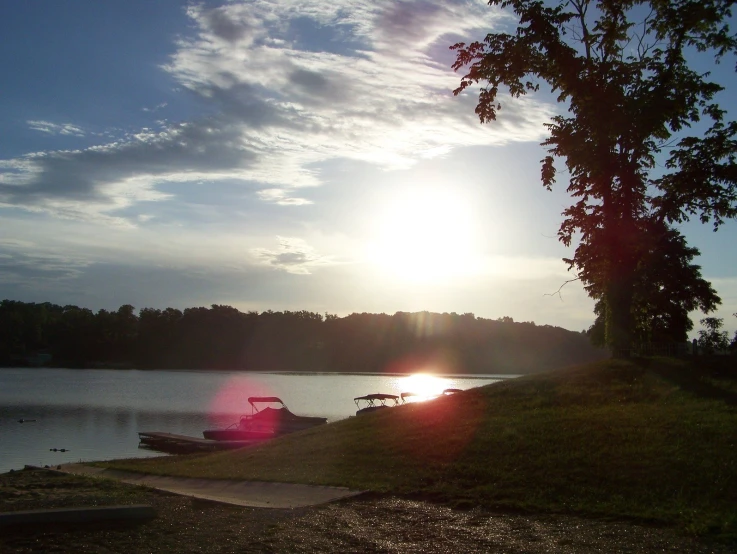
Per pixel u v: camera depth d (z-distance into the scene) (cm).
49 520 1055
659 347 2694
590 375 2348
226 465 1964
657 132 2586
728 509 1084
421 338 16862
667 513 1092
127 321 17125
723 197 2647
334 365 16262
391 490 1364
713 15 2511
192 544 979
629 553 926
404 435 1872
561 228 2792
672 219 2761
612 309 2708
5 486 1529
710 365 2316
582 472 1320
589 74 2520
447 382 12244
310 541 1004
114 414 6606
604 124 2447
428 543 994
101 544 966
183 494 1398
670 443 1411
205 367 16325
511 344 15838
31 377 12650
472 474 1410
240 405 7662
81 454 3909
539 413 1895
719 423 1520
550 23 2506
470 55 2628
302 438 2256
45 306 18700
